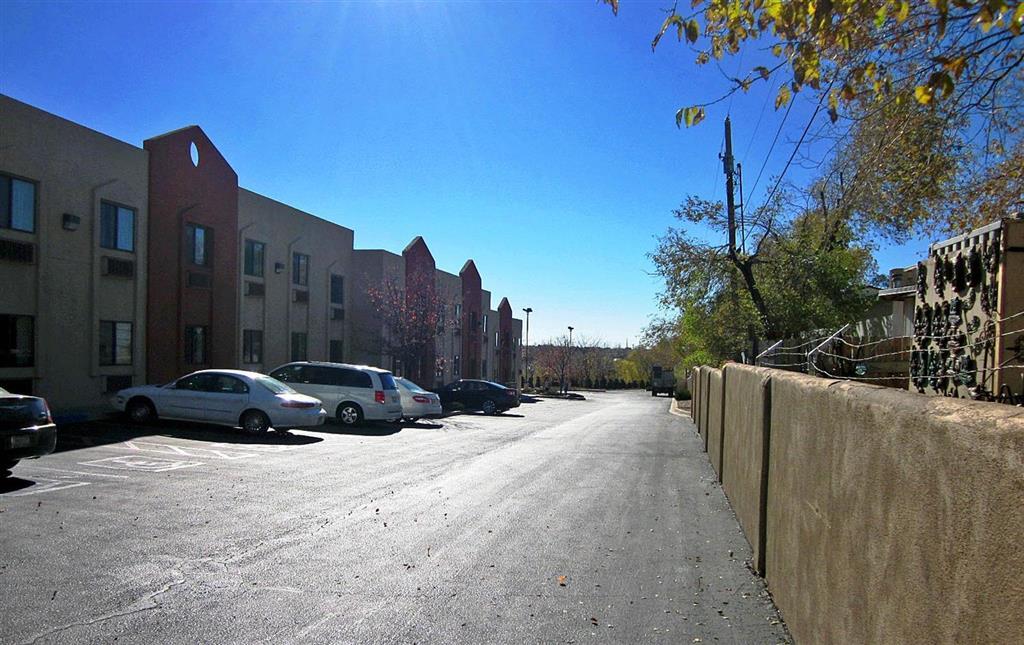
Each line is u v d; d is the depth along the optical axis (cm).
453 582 601
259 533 749
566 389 7275
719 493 1060
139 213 2112
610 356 11494
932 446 240
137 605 529
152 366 2156
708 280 2283
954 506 222
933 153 823
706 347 2383
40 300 1775
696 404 2403
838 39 554
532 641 480
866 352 1532
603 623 516
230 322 2545
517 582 606
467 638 483
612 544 740
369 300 3609
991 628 197
